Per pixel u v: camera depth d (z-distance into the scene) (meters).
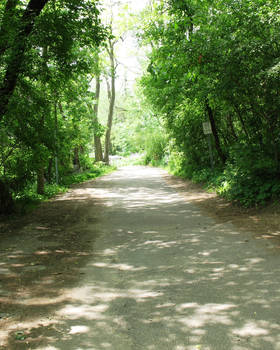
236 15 10.06
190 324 3.62
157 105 18.62
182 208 11.21
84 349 3.24
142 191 16.80
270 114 9.97
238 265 5.40
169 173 27.81
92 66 18.38
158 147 43.44
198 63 10.20
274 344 3.17
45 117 14.12
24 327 3.70
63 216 10.74
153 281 4.97
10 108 10.82
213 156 18.52
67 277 5.29
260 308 3.89
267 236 6.89
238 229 7.70
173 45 11.16
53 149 13.95
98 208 12.16
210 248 6.47
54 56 11.30
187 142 19.59
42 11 11.73
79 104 21.97
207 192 14.12
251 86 9.53
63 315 3.96
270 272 4.99
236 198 10.62
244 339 3.28
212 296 4.30
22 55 9.64
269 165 9.95
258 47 9.19
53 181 20.50
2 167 13.12
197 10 11.72
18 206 12.06
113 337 3.44
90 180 24.97
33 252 6.77
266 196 9.49
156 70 10.95
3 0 10.20
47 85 13.73
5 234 8.44
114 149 75.25
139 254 6.40
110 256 6.36
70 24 10.95
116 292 4.62
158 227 8.67
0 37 8.89
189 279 4.96
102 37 12.03
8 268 5.79
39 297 4.52
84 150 32.38
